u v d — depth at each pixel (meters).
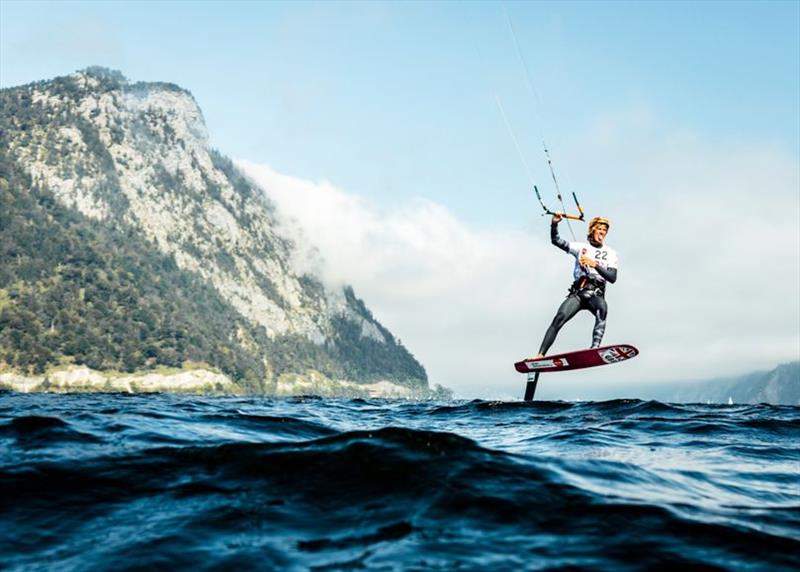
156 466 5.85
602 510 4.62
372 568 3.71
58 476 5.57
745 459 7.84
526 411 14.83
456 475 5.21
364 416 14.10
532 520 4.44
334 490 5.05
